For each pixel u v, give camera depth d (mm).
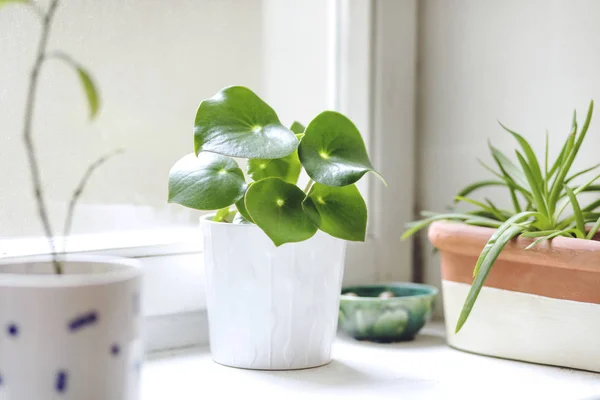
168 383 763
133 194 942
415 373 809
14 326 524
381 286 1027
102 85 914
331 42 1090
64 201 880
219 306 813
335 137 784
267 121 764
